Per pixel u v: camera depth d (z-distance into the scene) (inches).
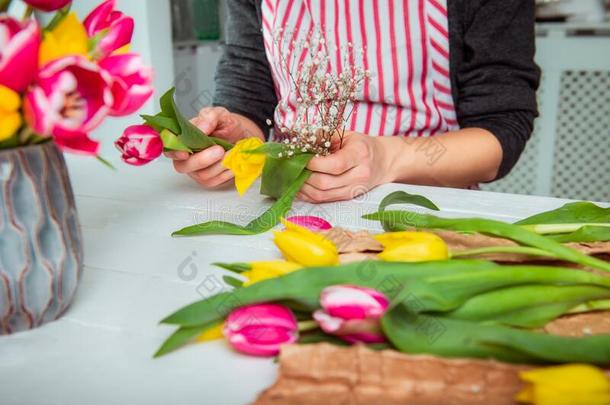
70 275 26.1
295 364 21.8
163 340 25.4
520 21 56.5
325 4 57.7
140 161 36.0
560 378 20.0
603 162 90.1
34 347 25.0
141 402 22.1
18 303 25.1
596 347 21.5
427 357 22.0
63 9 24.0
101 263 31.6
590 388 19.7
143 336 25.6
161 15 83.4
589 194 92.6
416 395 21.0
